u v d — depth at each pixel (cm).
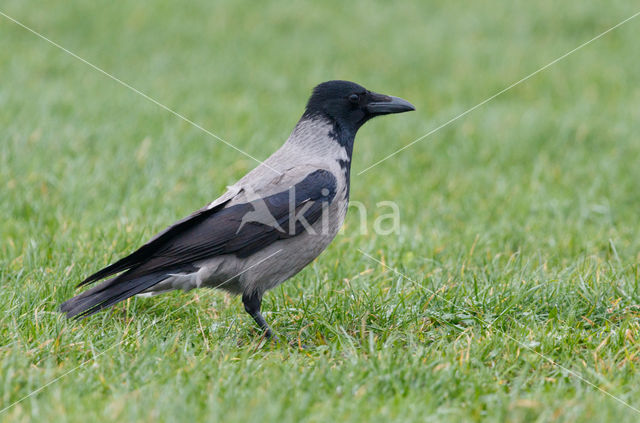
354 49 3131
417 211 1470
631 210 1466
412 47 3141
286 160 1027
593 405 724
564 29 3381
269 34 3347
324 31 3434
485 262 1174
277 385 751
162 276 925
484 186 1619
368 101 1077
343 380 775
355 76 2752
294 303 1039
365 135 2019
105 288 908
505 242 1284
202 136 1842
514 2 3819
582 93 2477
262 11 3712
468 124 2089
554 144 1906
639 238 1279
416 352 839
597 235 1302
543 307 998
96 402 727
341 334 927
